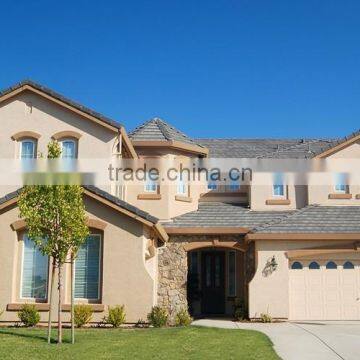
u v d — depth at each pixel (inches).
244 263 938.7
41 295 761.6
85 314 733.9
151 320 738.2
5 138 888.9
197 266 1002.7
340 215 935.0
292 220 910.4
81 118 885.2
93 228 769.6
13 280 756.0
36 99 896.9
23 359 507.8
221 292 990.4
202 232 908.6
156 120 1052.5
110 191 859.4
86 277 764.6
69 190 598.9
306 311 871.7
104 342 593.9
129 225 764.0
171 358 522.3
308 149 1065.5
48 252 596.4
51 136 883.4
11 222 764.6
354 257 883.4
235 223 935.7
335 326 791.7
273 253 877.8
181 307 888.3
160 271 902.4
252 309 862.5
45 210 591.2
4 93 890.1
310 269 883.4
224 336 643.5
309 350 589.3
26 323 735.1
